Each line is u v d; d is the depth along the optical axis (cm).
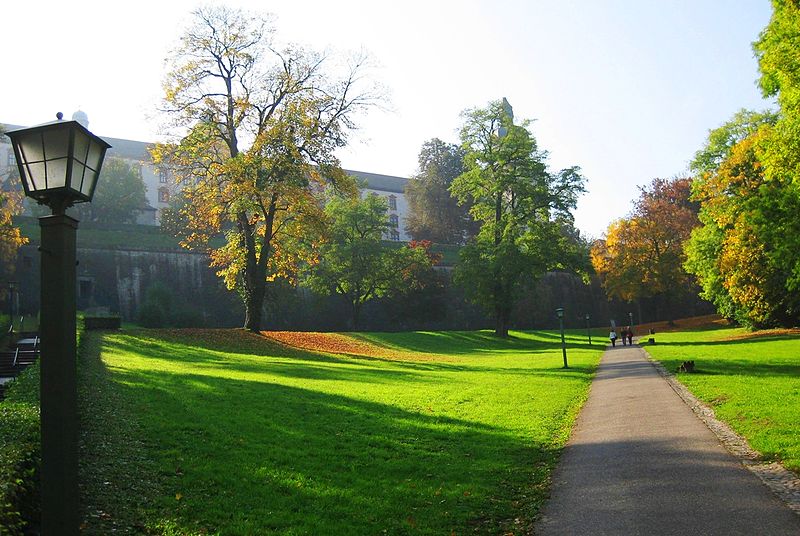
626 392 2219
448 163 11856
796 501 895
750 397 1830
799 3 2450
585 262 6253
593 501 961
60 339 548
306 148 3991
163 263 7344
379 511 938
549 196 6053
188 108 3916
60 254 556
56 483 536
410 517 916
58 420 541
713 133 5791
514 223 6162
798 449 1180
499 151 6147
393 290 7856
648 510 895
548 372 3116
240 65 4025
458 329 9106
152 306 6206
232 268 4544
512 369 3347
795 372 2522
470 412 1831
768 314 5519
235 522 855
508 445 1413
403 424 1606
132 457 1102
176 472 1059
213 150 4119
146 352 2955
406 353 4778
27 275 6316
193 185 4216
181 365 2573
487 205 6366
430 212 11625
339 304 8262
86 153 570
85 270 6850
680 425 1524
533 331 8131
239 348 3675
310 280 7269
